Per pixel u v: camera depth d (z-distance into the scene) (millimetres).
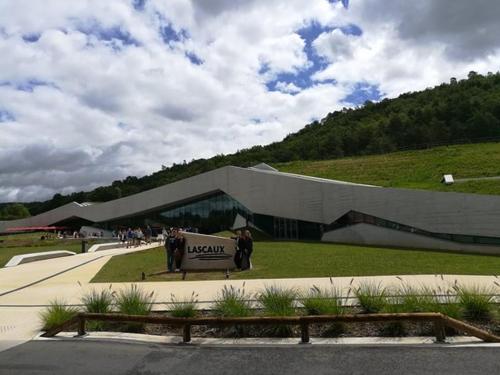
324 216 36812
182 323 7848
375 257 21141
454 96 117750
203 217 50375
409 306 8359
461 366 6059
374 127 112188
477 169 47844
